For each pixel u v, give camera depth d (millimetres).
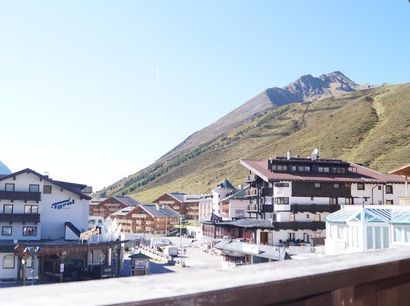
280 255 48562
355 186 66938
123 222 126750
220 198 105875
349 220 44656
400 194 68625
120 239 54312
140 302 1486
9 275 47281
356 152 141875
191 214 143000
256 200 71062
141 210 121188
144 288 1688
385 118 162000
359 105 188750
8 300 1409
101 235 54656
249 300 1858
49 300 1422
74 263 51031
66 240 54969
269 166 68625
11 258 47562
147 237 102688
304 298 2193
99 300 1445
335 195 65875
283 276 2088
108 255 52312
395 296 2926
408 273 3025
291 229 63250
